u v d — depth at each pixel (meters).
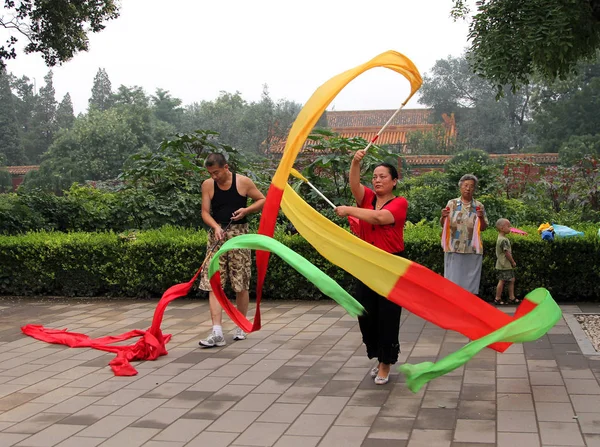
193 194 11.32
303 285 8.48
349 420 4.09
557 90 32.41
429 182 15.31
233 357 5.74
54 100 65.38
